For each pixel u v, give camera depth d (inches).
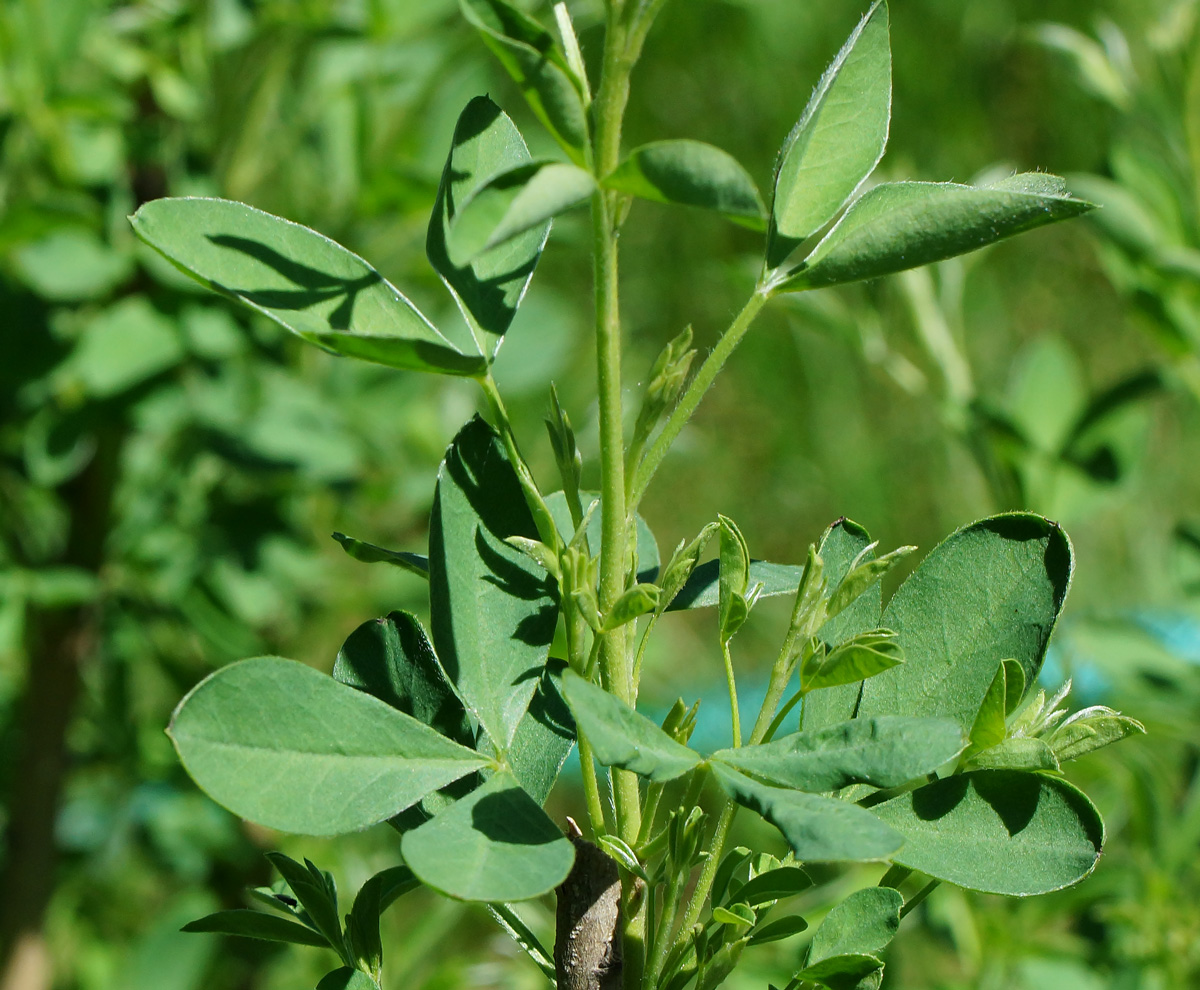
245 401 49.4
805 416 128.4
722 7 125.8
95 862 59.4
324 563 57.9
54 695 51.7
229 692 29.6
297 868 31.2
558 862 29.2
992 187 30.3
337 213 51.4
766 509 130.7
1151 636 46.8
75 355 46.9
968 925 44.4
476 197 29.0
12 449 50.0
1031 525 31.0
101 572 51.3
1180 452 124.1
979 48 130.2
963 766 30.6
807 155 30.9
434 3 50.1
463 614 30.9
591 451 55.4
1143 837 41.0
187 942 50.8
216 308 47.5
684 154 29.1
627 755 29.1
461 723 31.0
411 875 31.4
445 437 59.7
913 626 31.1
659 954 30.8
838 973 30.3
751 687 99.9
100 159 48.5
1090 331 134.3
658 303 131.5
